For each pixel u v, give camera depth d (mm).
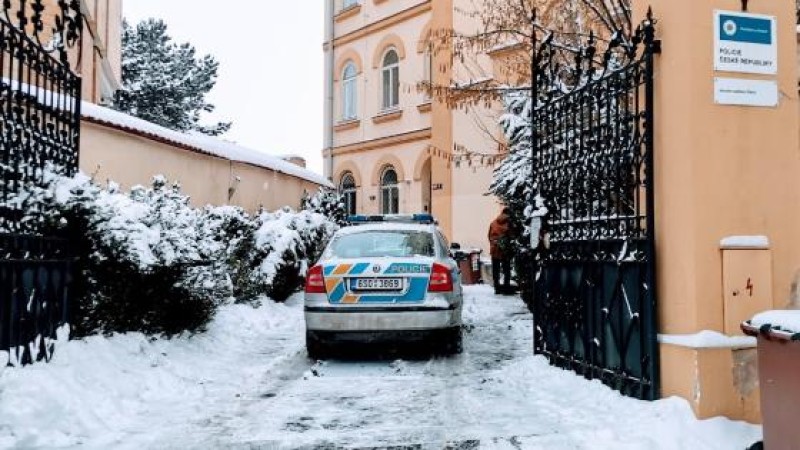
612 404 5609
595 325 6301
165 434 5195
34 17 6121
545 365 7117
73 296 6621
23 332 5488
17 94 5684
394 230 9070
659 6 5562
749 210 5191
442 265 8203
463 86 13531
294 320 11523
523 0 11195
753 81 5270
